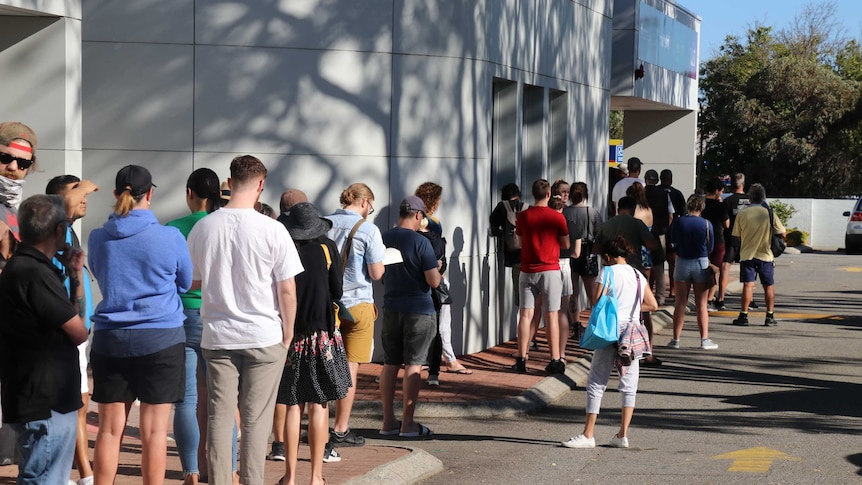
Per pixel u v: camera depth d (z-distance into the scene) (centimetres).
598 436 888
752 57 4944
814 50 5853
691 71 2698
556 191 1312
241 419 595
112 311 568
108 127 1109
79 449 646
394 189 1154
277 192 1122
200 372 670
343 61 1134
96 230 582
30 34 962
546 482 730
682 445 849
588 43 1683
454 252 1205
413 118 1162
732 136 4744
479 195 1240
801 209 3934
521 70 1373
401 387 1041
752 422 938
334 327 663
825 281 2334
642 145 2784
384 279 874
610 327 826
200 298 641
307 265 656
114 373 568
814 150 4512
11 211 584
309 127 1126
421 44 1164
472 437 886
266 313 587
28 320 486
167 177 1111
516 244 1229
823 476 738
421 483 729
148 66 1107
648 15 2267
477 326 1261
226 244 581
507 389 1041
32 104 966
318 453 663
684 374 1182
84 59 1107
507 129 1370
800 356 1307
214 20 1107
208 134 1110
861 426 920
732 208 1778
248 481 590
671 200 1652
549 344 1134
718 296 1780
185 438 635
